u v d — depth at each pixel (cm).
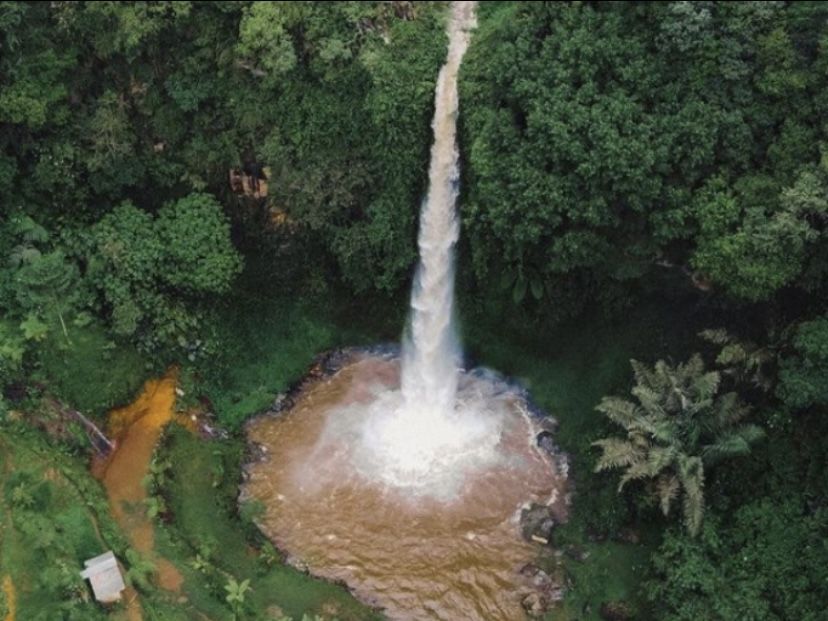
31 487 2153
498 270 2634
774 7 2248
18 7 2442
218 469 2439
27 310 2450
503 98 2450
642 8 2344
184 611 2064
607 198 2286
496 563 2322
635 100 2309
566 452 2566
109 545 2138
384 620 2180
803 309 2216
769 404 2244
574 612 2200
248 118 2578
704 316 2425
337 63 2553
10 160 2517
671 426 2191
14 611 1930
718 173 2253
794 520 2111
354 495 2473
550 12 2436
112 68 2589
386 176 2606
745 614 1995
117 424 2462
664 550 2153
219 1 2522
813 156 2177
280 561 2292
